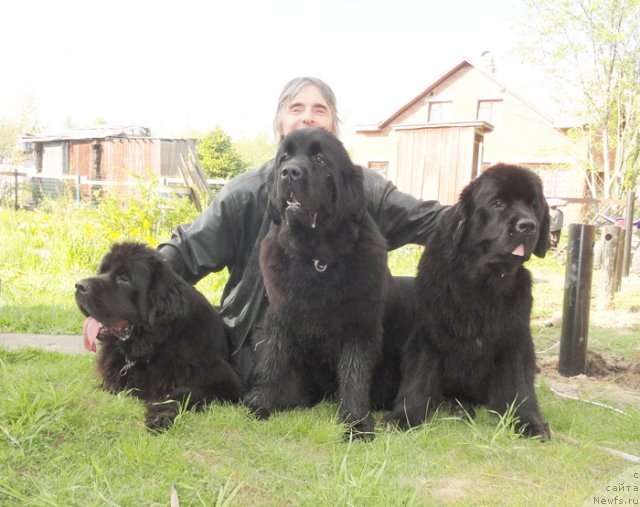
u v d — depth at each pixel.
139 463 2.41
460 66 26.31
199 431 2.86
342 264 3.12
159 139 25.00
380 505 2.17
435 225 3.99
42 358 4.02
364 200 3.30
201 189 12.45
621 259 9.32
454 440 2.93
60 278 7.59
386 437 2.96
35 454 2.44
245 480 2.37
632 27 19.42
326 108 4.32
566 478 2.53
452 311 3.24
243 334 3.90
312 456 2.71
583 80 20.34
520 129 25.52
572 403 3.67
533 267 12.22
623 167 20.48
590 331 6.34
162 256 3.50
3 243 9.34
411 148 11.81
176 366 3.34
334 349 3.28
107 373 3.46
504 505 2.27
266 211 3.83
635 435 3.12
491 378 3.41
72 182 19.84
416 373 3.35
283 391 3.42
